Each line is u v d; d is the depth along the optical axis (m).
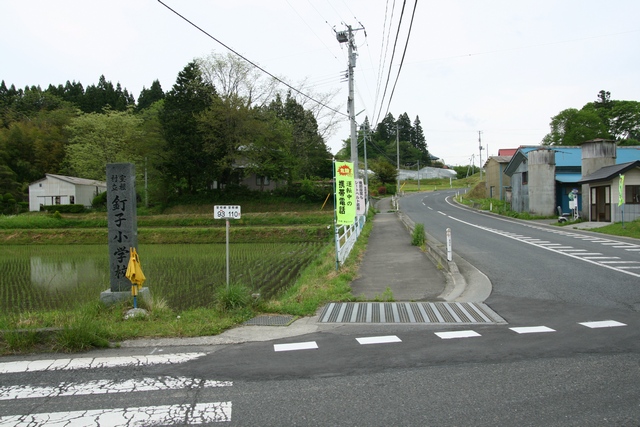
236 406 3.84
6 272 19.14
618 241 17.05
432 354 5.16
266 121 42.22
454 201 55.19
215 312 7.35
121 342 5.90
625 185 23.38
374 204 52.72
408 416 3.59
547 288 9.05
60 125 64.06
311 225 36.06
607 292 8.51
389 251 15.75
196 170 42.97
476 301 8.16
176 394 4.12
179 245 30.22
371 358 5.05
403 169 98.44
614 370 4.50
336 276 10.76
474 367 4.68
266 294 13.14
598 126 52.50
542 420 3.48
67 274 18.48
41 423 3.57
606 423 3.42
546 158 31.28
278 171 43.84
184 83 43.28
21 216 42.34
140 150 43.25
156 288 14.40
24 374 4.71
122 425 3.52
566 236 19.36
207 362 5.03
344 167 12.67
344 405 3.81
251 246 28.78
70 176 55.94
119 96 75.19
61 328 5.82
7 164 58.00
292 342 5.80
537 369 4.58
